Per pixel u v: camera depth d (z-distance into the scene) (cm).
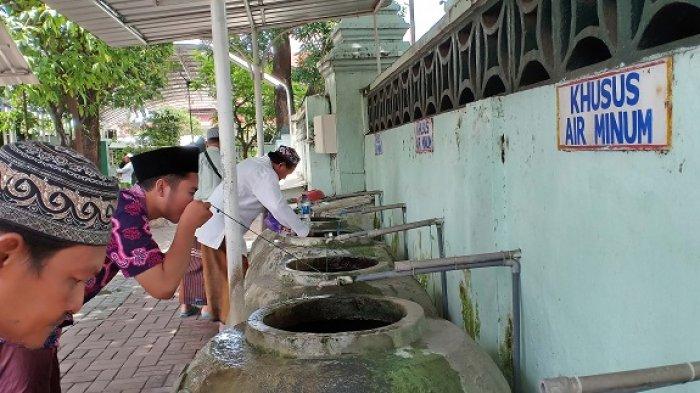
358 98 648
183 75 1734
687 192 122
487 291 256
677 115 125
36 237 93
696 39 120
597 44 178
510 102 226
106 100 918
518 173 220
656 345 137
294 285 272
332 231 427
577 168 173
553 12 189
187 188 230
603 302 161
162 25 546
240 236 326
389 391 162
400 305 216
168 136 2231
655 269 136
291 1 546
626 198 147
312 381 164
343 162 653
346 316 233
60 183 95
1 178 93
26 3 640
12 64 520
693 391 131
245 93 1797
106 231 103
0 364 184
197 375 184
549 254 196
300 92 1772
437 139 328
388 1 542
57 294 98
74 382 400
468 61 277
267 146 1686
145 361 438
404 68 423
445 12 299
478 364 185
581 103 167
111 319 550
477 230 260
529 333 216
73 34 685
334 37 684
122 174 1403
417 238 391
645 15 135
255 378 170
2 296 95
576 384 101
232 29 677
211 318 514
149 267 213
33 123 840
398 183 453
